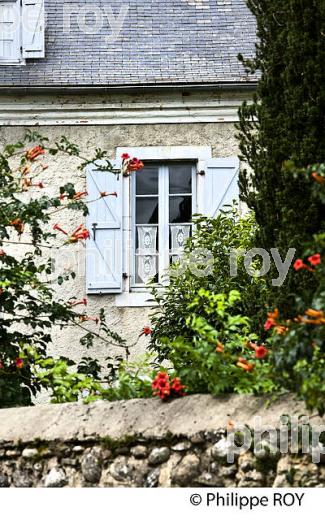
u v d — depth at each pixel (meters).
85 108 21.80
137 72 22.06
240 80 21.64
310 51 12.20
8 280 12.98
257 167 12.65
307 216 11.84
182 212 21.86
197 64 22.23
